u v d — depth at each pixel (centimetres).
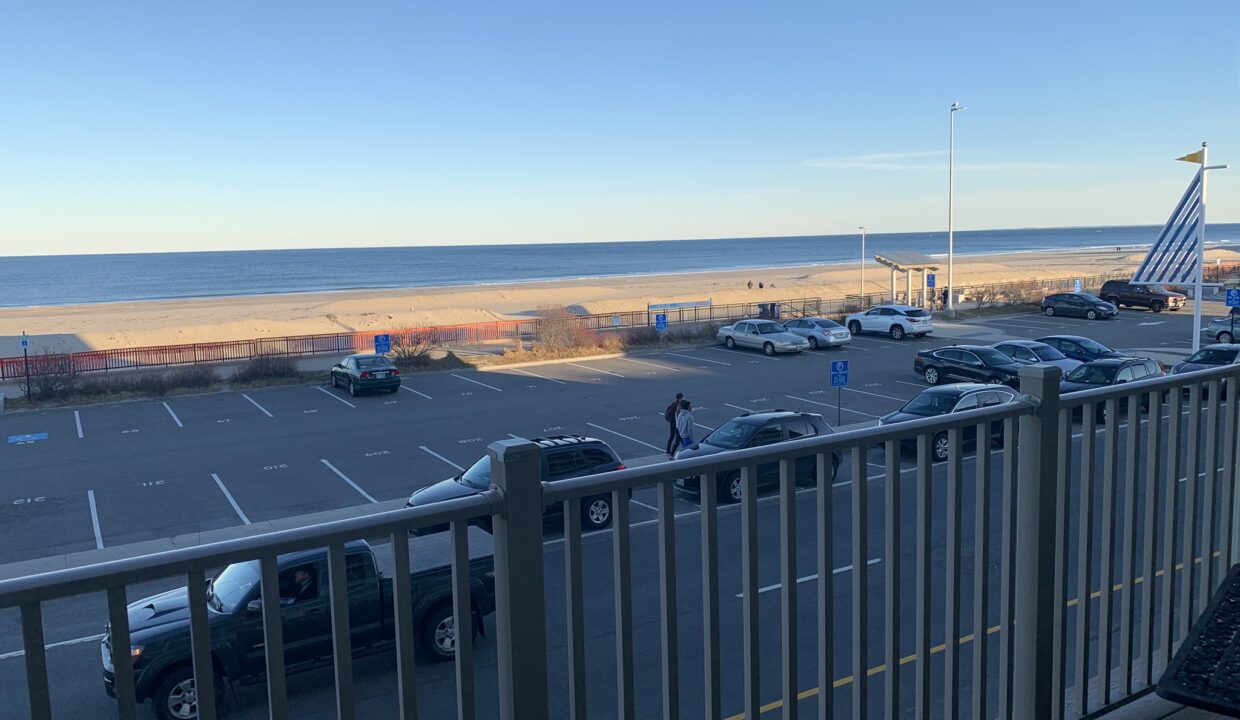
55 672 945
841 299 6506
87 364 3503
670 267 18650
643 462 1977
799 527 1279
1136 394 364
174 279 16688
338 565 210
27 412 2719
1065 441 345
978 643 329
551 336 3853
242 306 7931
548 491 228
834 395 2755
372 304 7606
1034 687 331
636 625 955
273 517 1634
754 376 3169
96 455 2145
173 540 1510
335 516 1630
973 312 5094
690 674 841
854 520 295
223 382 3150
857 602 295
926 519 309
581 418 2491
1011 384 2630
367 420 2520
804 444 277
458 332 4450
